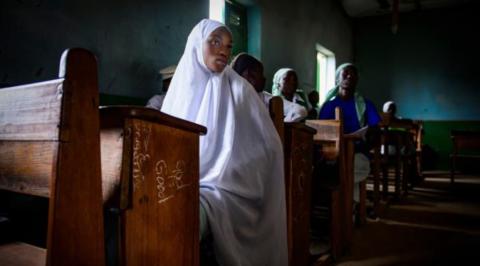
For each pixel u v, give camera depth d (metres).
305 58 6.63
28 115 0.72
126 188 0.80
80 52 0.69
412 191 5.44
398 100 9.31
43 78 2.42
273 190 1.42
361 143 3.28
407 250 2.60
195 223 1.08
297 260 1.82
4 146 0.79
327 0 7.84
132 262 0.83
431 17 9.01
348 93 3.45
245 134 1.41
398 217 3.71
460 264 2.31
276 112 1.58
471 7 8.62
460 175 7.65
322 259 2.26
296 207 1.80
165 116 0.89
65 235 0.66
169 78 3.20
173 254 0.98
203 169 1.35
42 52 2.41
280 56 5.63
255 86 2.55
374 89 9.57
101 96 2.79
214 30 1.42
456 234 3.05
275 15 5.47
